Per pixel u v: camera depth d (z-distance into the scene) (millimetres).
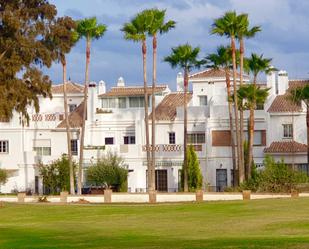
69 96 111562
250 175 85938
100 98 107562
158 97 107312
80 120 106938
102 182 95188
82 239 44812
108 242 42219
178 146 100062
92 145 104938
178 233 46688
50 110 111875
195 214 57906
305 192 78000
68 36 77625
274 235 42781
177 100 108062
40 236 47844
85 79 97812
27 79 76062
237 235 43844
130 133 105438
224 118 100312
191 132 101938
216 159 99562
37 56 75688
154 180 93125
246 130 100438
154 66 94000
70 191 94438
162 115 104062
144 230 49500
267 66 94188
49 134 106812
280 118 100000
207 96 106812
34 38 75625
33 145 107188
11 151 106062
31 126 107188
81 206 71125
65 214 64438
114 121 105688
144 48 93562
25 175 104875
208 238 42250
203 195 77375
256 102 91500
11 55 74562
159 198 78812
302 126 99500
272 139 100062
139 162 101625
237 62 97062
